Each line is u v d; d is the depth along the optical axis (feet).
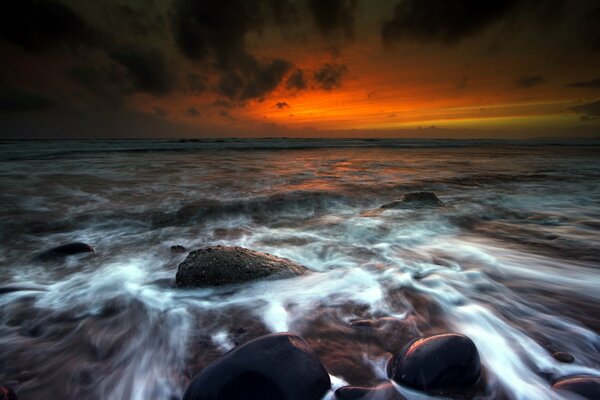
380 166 63.46
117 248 19.72
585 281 14.11
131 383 8.13
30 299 12.76
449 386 7.29
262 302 12.27
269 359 7.09
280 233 22.88
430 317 11.06
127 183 40.73
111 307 12.10
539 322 10.66
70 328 10.71
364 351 9.17
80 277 15.01
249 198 32.27
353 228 23.29
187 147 123.75
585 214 27.58
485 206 29.73
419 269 15.69
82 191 35.29
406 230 22.62
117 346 9.71
